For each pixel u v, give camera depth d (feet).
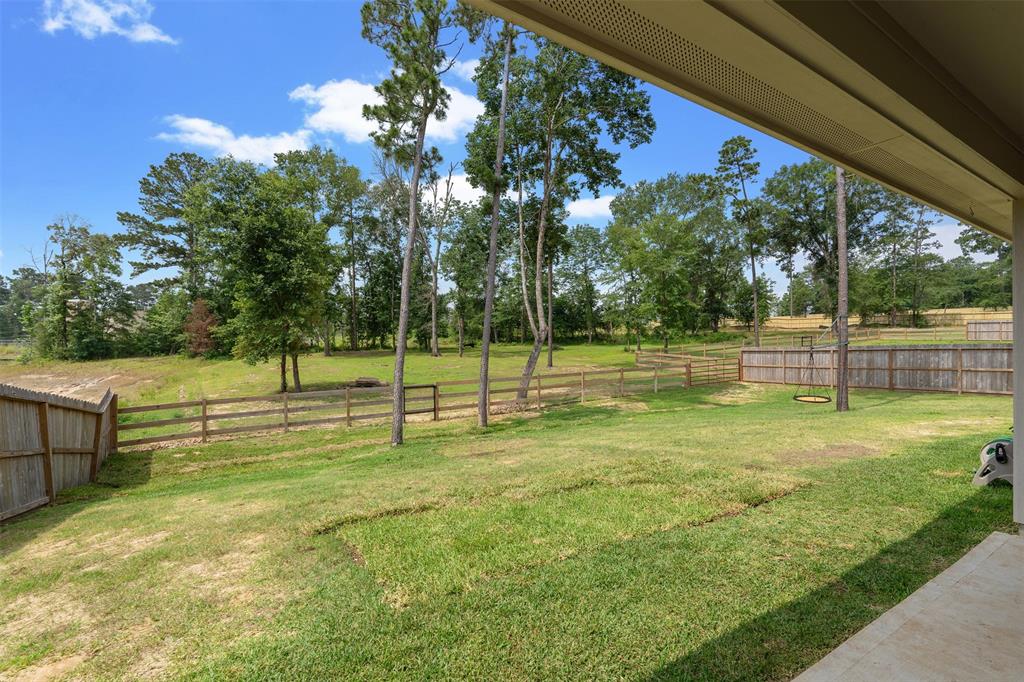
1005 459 15.33
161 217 138.92
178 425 42.91
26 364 112.27
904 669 6.81
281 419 44.93
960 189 9.86
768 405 45.11
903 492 15.30
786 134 6.88
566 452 24.47
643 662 8.07
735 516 14.11
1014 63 6.66
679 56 5.05
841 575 10.43
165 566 12.59
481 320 147.23
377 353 135.03
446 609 9.89
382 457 28.27
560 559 11.83
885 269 140.26
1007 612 8.23
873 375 51.57
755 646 8.29
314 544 13.53
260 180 60.23
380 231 144.66
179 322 123.65
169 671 8.36
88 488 24.26
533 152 55.62
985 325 92.73
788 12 4.30
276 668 8.30
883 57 5.63
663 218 103.24
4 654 9.00
